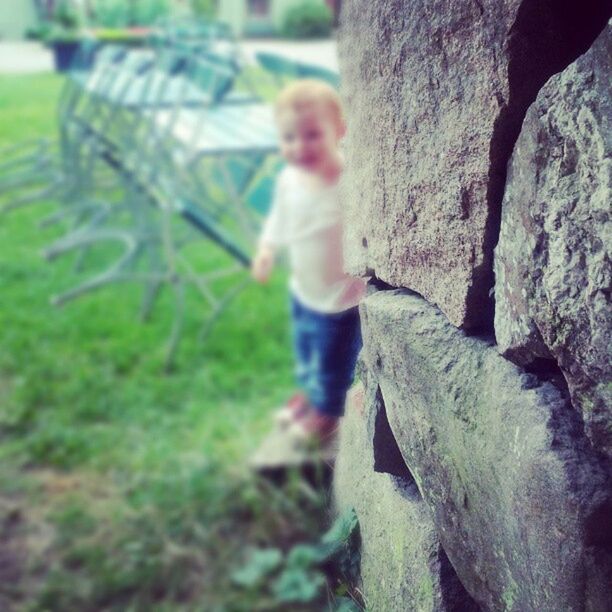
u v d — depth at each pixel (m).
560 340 0.78
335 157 2.56
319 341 2.25
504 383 0.87
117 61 5.43
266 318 4.03
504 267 0.87
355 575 1.32
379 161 1.07
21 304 4.18
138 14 17.44
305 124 2.53
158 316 4.04
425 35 0.92
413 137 0.98
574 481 0.76
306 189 2.52
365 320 1.16
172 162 4.22
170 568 2.36
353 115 1.14
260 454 2.66
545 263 0.79
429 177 0.96
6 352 3.65
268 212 3.63
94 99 4.97
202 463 2.82
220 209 4.49
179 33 5.02
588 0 0.81
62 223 5.39
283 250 4.46
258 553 2.37
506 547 0.88
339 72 1.19
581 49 0.83
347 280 1.46
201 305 4.17
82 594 2.29
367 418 1.22
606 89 0.71
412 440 1.06
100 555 2.42
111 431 3.07
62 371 3.48
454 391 0.95
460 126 0.90
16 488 2.75
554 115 0.76
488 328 0.95
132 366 3.56
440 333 0.98
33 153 6.58
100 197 5.68
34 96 9.86
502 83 0.83
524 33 0.81
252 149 3.71
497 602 0.94
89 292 4.34
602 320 0.72
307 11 17.91
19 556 2.45
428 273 1.00
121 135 4.56
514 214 0.84
